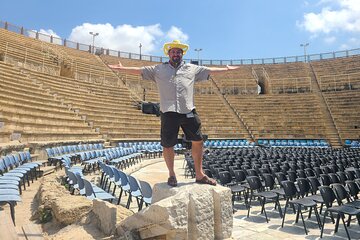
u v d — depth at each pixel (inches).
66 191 254.7
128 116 1012.5
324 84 1460.4
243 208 294.5
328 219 253.0
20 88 716.0
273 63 1828.2
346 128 1112.8
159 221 118.5
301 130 1151.0
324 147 949.2
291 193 243.8
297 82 1539.1
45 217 203.6
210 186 140.3
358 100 1245.1
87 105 908.6
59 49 1417.3
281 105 1332.4
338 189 234.8
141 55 1823.3
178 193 127.5
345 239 202.1
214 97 1466.5
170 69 140.1
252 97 1454.2
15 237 124.7
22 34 1355.8
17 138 483.2
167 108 136.3
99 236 152.8
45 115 684.1
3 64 810.8
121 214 166.2
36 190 308.3
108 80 1346.0
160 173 527.5
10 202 183.5
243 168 396.8
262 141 1104.8
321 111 1237.7
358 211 199.5
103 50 1716.3
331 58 1712.6
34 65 1026.1
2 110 511.5
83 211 189.2
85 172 477.4
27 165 356.8
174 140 142.5
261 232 218.2
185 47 142.2
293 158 519.2
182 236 119.1
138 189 254.1
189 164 479.2
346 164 463.5
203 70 147.6
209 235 130.7
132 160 649.6
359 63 1553.9
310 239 202.7
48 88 860.0
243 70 1801.2
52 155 480.4
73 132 693.3
